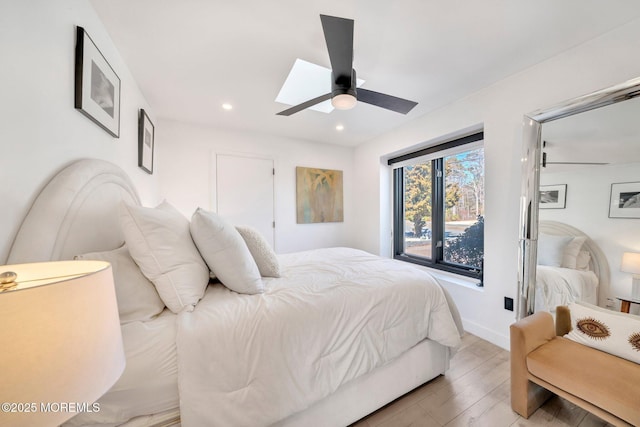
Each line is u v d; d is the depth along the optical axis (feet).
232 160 9.62
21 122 2.42
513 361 4.26
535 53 5.18
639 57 4.26
